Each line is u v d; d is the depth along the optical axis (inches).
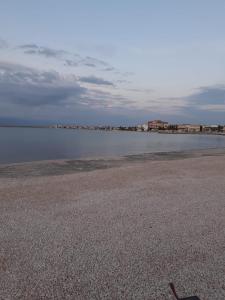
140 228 197.2
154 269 141.0
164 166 538.9
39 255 153.1
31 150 1103.0
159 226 201.9
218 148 1512.1
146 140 2501.2
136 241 174.2
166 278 133.3
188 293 122.2
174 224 207.0
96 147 1411.2
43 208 243.9
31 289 121.7
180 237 181.9
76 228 195.0
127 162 697.0
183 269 141.6
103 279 131.0
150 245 168.9
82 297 117.6
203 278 133.8
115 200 274.7
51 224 202.7
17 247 162.7
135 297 118.6
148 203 265.6
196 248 165.8
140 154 976.9
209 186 352.8
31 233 184.7
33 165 606.9
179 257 154.2
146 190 323.3
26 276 131.8
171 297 119.2
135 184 357.1
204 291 123.7
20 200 270.4
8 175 464.8
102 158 799.7
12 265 141.6
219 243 173.5
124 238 178.7
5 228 193.3
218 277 134.9
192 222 212.2
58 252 157.2
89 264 144.3
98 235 182.9
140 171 467.8
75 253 156.3
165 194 304.8
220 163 599.8
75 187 335.0
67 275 133.6
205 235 186.1
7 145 1315.2
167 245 169.2
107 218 218.4
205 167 533.0
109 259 150.2
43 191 311.1
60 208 244.1
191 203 268.5
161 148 1455.5
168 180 389.1
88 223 205.9
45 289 122.1
